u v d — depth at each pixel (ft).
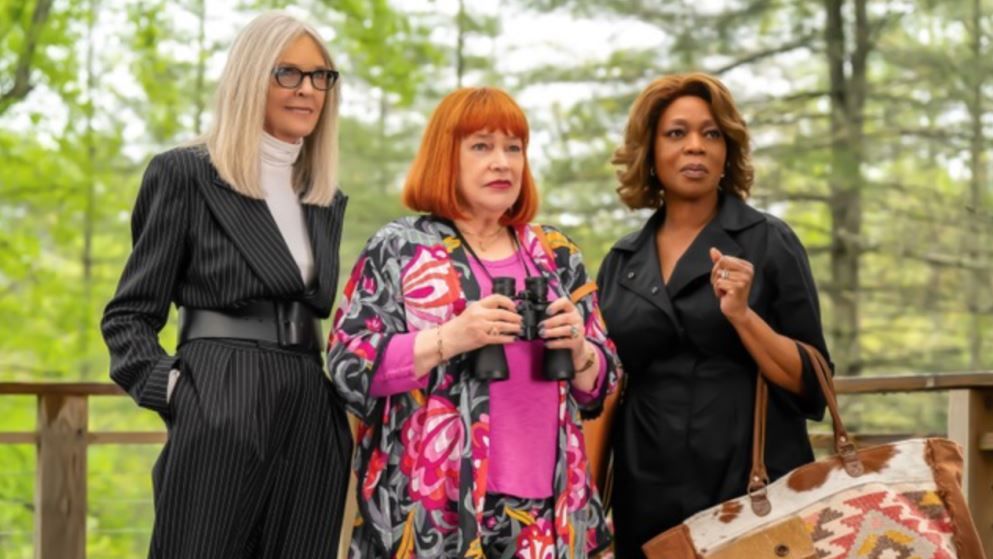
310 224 12.62
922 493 12.61
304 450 12.20
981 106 49.75
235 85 12.39
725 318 13.07
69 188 61.41
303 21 12.69
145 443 19.42
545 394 12.03
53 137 60.75
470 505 11.50
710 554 12.62
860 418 47.39
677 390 13.20
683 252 13.55
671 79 13.65
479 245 12.42
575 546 11.94
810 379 12.89
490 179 12.11
